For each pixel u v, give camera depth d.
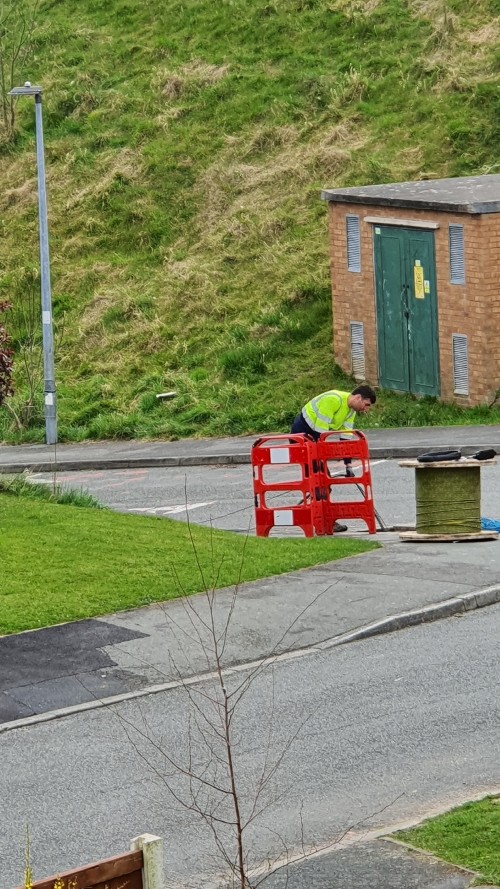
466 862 8.49
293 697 12.32
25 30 51.56
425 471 17.64
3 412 33.47
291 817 9.75
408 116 39.88
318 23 46.69
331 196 30.47
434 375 28.75
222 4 49.72
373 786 10.20
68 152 45.09
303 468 18.72
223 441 28.94
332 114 41.34
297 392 30.81
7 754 11.29
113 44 50.28
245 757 10.95
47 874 8.98
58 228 41.66
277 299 34.72
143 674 13.00
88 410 32.47
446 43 42.88
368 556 16.80
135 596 15.02
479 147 37.56
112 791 10.41
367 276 29.95
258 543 17.56
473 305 27.53
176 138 43.22
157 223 40.06
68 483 26.28
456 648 13.51
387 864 8.54
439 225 27.88
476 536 17.56
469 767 10.46
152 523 18.94
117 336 35.66
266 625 14.20
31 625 14.13
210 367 33.28
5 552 16.81
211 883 8.76
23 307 38.19
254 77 44.59
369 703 12.04
